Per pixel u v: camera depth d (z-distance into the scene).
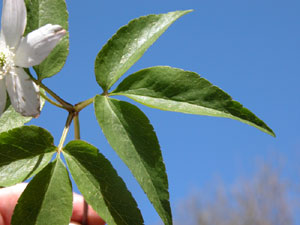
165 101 0.15
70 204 0.14
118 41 0.16
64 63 0.16
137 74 0.15
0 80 0.14
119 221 0.13
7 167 0.14
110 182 0.14
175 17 0.16
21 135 0.14
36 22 0.16
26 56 0.14
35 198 0.14
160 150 0.14
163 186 0.13
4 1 0.14
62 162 0.14
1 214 0.23
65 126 0.15
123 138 0.14
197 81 0.15
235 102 0.14
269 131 0.14
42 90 0.16
